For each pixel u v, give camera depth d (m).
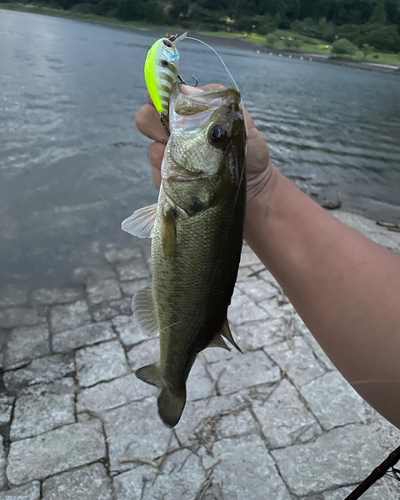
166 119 0.38
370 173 3.12
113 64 6.18
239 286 1.22
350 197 2.60
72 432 0.80
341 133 4.19
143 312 0.41
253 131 0.34
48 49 6.60
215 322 0.36
